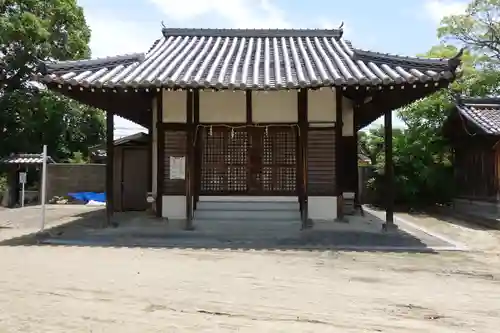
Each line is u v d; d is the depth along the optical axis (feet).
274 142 39.27
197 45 46.88
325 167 37.65
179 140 38.17
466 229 38.09
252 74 36.06
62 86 31.89
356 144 44.11
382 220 40.32
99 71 34.83
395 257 25.58
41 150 82.84
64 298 17.24
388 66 34.24
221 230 33.68
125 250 27.30
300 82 31.48
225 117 38.68
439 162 58.70
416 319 15.15
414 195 56.34
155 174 40.29
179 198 38.17
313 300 17.22
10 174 65.62
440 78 30.19
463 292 18.54
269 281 20.03
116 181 47.65
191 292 18.16
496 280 20.59
